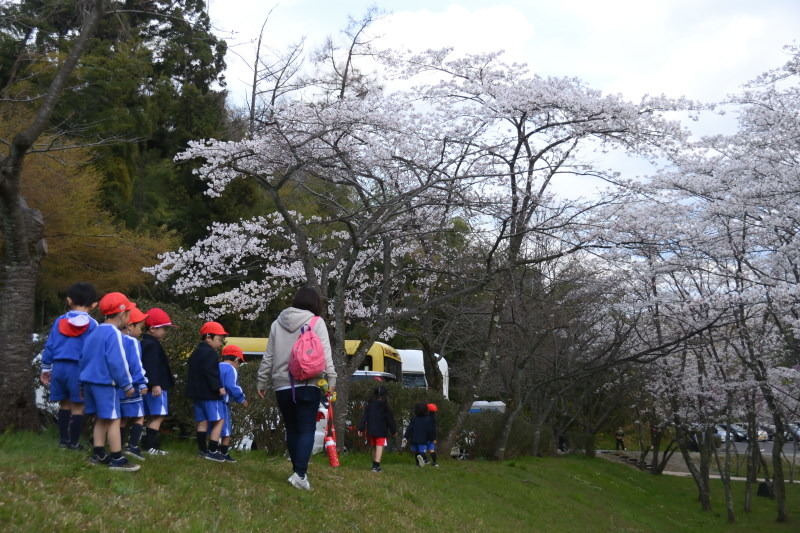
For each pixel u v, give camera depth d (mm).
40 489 5152
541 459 23188
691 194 15008
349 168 13203
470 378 26578
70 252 20031
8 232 7949
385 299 14141
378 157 13016
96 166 22531
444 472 14188
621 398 29594
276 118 12852
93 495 5297
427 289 19000
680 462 39000
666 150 13734
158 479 6223
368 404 12383
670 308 17391
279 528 5828
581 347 23188
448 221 15078
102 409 6027
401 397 16172
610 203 14023
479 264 17688
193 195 26844
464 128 13289
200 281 15859
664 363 21719
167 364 7578
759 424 23531
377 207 13578
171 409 9656
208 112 26938
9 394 7727
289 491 7164
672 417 24219
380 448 12125
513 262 14891
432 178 13648
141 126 23969
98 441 6172
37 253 8250
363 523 7090
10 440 6812
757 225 14961
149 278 22781
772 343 18297
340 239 18156
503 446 19484
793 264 15250
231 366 8625
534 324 21250
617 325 21875
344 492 8328
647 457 40031
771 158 14750
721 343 22766
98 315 9172
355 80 15672
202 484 6438
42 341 9930
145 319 7316
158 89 25609
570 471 22000
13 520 4441
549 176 14023
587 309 21312
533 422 26156
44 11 12867
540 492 15750
